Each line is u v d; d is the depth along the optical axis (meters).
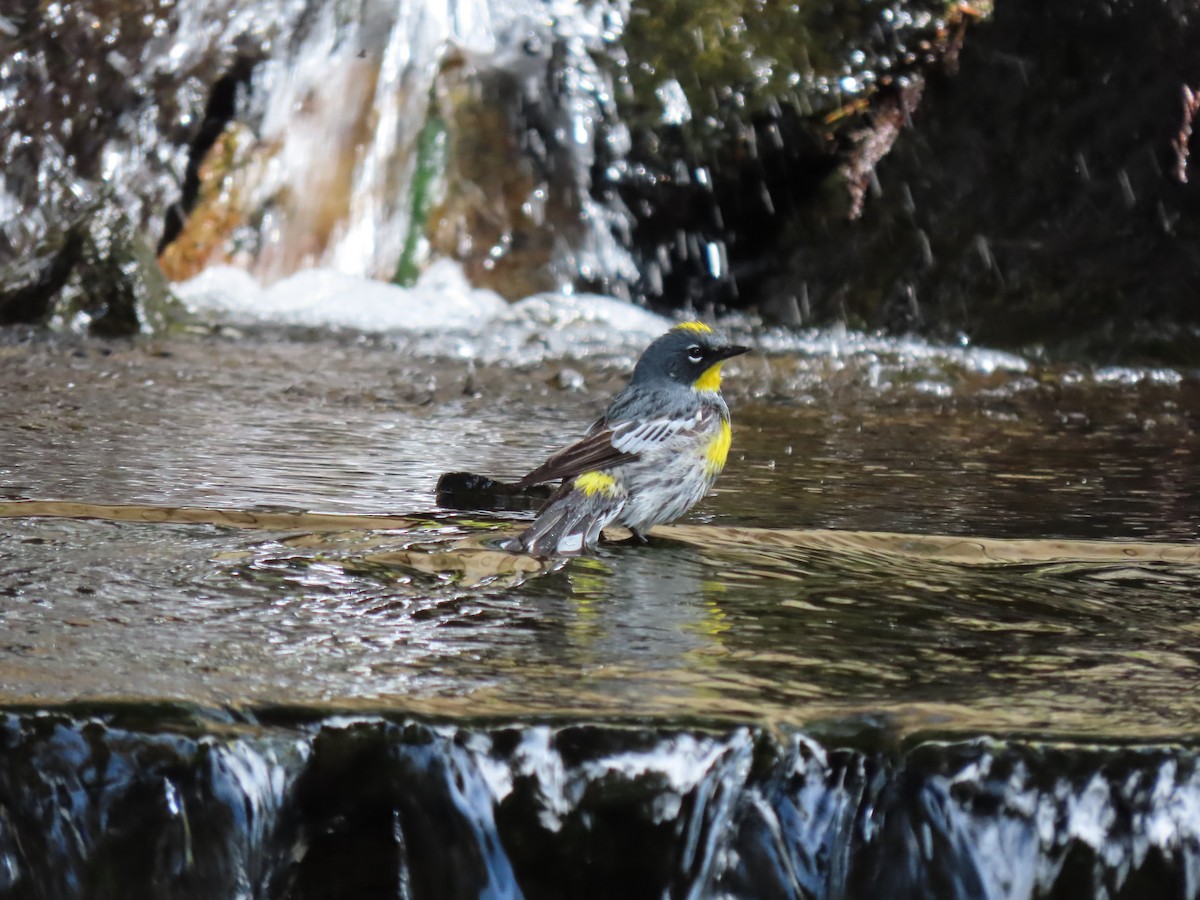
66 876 5.67
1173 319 19.08
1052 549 9.24
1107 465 12.75
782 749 5.83
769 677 6.50
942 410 15.66
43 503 9.36
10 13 22.45
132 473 10.78
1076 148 20.05
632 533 9.33
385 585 7.76
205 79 22.58
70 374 15.38
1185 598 8.12
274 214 22.28
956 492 11.41
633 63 22.12
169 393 14.60
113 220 19.11
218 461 11.41
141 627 6.80
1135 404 16.42
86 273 18.69
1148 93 19.52
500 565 8.33
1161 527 10.27
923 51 21.25
